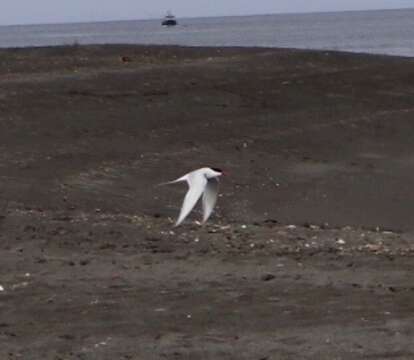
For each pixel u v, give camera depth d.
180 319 19.02
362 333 18.02
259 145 44.53
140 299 20.33
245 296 20.41
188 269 22.83
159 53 71.38
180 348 17.44
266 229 28.41
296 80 59.34
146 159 40.56
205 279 21.88
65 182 35.88
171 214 32.28
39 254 24.48
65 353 17.33
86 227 27.56
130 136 44.16
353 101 54.97
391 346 17.34
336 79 60.38
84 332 18.41
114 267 23.11
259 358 16.88
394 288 20.86
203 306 19.77
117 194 35.00
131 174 38.25
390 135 48.31
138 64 66.38
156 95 53.28
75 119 46.62
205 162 41.12
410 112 52.72
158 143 43.44
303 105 53.44
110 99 51.66
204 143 44.03
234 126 47.47
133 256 24.23
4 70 62.81
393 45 144.25
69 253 24.62
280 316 19.06
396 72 63.19
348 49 133.25
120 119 47.19
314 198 37.00
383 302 19.84
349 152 45.06
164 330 18.38
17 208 30.72
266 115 50.44
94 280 21.94
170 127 46.50
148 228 27.72
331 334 17.98
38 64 65.50
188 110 50.19
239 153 43.00
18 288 21.41
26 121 45.66
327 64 65.56
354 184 39.34
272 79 59.47
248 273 22.42
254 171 40.25
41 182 35.47
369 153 45.16
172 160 40.88
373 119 50.72
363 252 24.98
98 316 19.31
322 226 32.31
